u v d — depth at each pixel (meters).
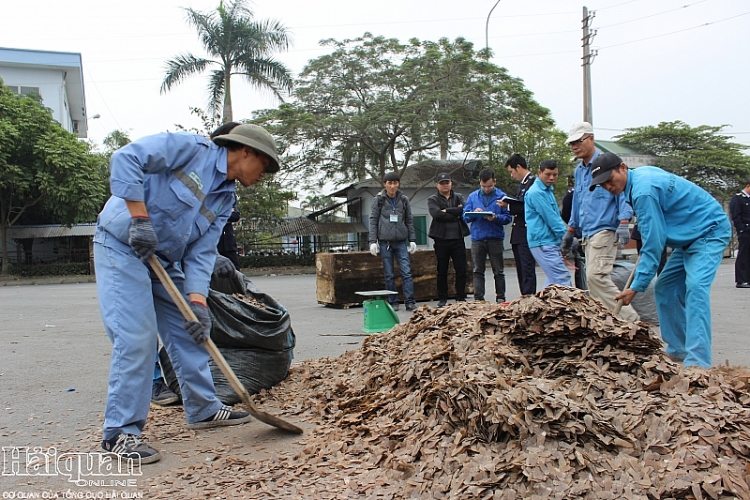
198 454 3.20
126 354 3.15
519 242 7.64
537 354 3.44
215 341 4.14
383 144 26.89
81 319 9.32
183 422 3.75
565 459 2.46
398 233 9.05
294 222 30.42
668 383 2.98
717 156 33.81
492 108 25.50
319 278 10.23
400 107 25.03
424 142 26.08
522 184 7.66
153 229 3.21
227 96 25.11
